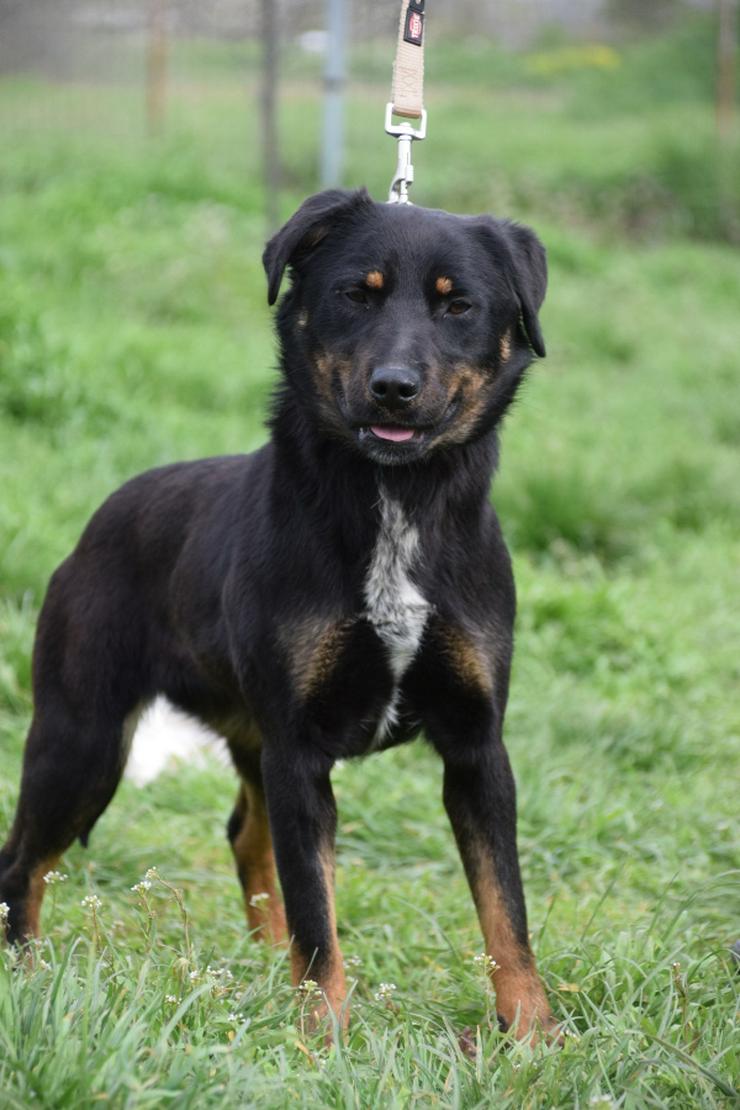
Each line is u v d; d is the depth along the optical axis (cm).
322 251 670
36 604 1102
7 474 1280
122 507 758
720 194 3144
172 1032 520
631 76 4278
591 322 2241
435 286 650
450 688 648
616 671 1171
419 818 903
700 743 1026
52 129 2838
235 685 686
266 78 2148
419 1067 520
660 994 608
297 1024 571
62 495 1256
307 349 666
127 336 1722
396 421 621
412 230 656
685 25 4653
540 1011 603
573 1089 502
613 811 891
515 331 687
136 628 733
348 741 657
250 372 1736
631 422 1830
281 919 762
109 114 3041
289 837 625
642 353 2217
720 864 846
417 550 640
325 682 638
